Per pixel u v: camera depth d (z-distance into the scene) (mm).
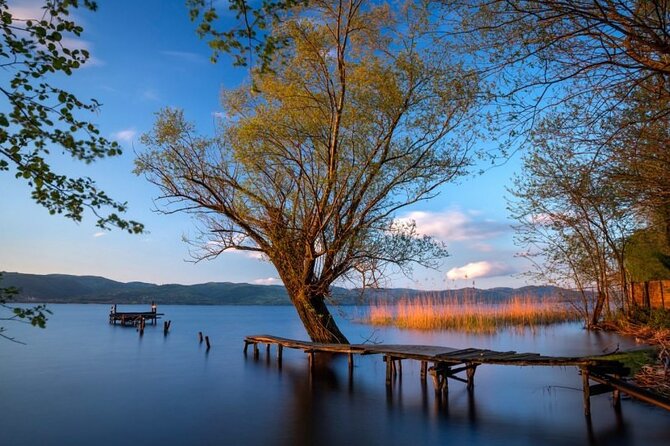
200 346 22797
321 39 15391
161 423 8969
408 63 15727
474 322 27047
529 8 6793
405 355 11336
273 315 74750
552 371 13508
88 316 60969
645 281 21531
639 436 7504
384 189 16688
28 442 7941
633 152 8562
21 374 14773
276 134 16125
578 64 6973
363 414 9281
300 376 13711
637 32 6422
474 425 8359
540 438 7539
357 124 15969
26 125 5305
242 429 8477
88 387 12547
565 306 29969
